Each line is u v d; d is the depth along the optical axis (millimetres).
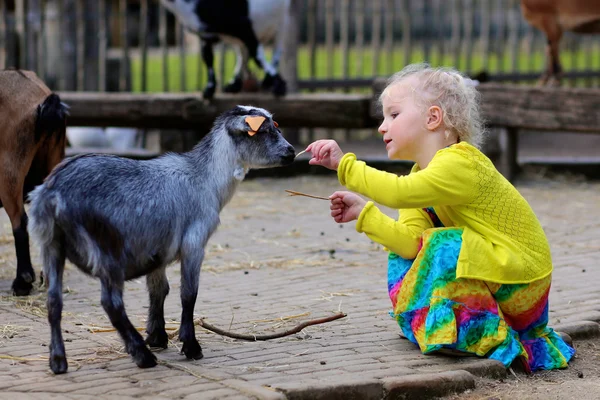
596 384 6137
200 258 6172
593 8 15992
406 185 6141
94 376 5875
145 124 15211
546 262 6406
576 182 15445
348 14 19391
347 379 5715
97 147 17453
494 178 6293
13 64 18219
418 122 6418
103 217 5793
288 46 17938
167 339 6594
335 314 7254
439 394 5809
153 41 31234
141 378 5820
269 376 5832
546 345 6594
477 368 6133
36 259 9883
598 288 8500
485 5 21062
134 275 6086
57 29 18578
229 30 13992
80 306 7934
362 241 10906
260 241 10828
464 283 6250
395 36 31109
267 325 7297
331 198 6473
